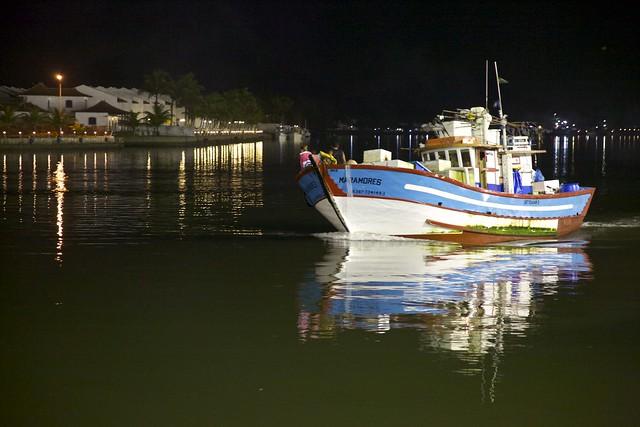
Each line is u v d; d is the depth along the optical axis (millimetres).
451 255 22703
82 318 15586
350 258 21969
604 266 21031
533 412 11188
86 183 49938
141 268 20578
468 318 15516
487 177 26594
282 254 22672
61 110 119188
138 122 130625
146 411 11227
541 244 25234
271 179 54875
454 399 11594
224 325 15055
